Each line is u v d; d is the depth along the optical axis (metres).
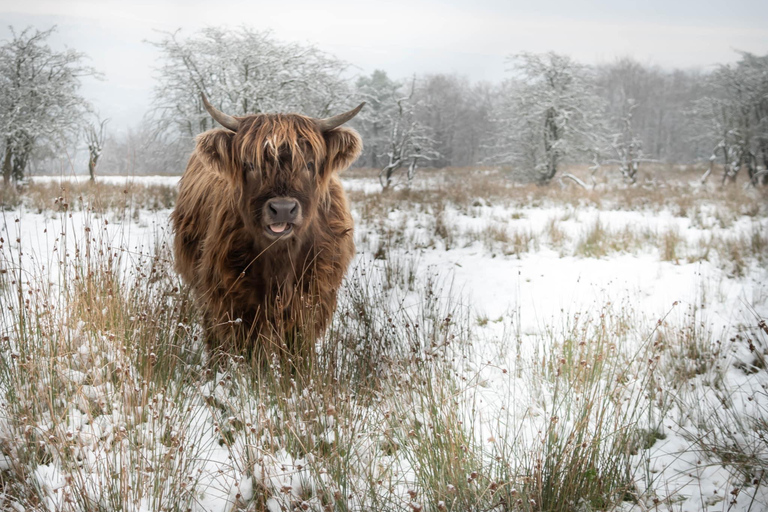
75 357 3.51
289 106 18.02
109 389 3.31
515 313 6.12
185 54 17.89
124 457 2.75
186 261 4.59
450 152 59.72
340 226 4.18
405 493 2.82
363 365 3.90
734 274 7.65
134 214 11.20
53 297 4.33
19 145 18.64
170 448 2.72
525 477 2.71
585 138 28.41
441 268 8.30
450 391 3.53
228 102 17.95
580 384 3.84
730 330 5.21
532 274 7.98
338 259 4.14
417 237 10.41
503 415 3.63
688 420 3.62
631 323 5.43
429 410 3.21
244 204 3.61
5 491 2.53
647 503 2.77
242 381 3.48
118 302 3.93
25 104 19.09
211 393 3.44
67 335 3.63
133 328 3.75
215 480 2.84
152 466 2.71
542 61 29.00
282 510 2.57
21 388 3.16
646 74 59.84
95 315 3.76
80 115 20.41
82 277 4.07
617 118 47.72
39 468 2.71
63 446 2.67
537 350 4.39
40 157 20.22
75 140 20.70
